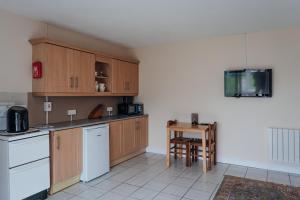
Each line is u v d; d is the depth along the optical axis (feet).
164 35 13.52
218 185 10.52
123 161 14.34
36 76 10.15
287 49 12.16
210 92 14.26
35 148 8.78
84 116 13.66
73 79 11.43
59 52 10.74
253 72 12.70
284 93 12.29
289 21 11.10
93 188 10.26
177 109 15.39
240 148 13.47
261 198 8.86
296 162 11.74
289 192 9.43
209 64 14.25
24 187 8.39
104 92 13.55
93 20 10.83
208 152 12.84
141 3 8.84
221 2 8.75
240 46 13.32
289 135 11.89
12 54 9.87
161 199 9.18
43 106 11.19
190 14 10.04
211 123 14.17
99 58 13.21
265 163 12.83
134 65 16.39
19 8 9.34
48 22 11.07
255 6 9.16
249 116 13.19
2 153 8.11
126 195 9.55
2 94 9.52
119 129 13.67
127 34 13.29
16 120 8.62
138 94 16.90
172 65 15.52
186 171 12.48
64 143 10.02
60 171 9.84
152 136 16.43
